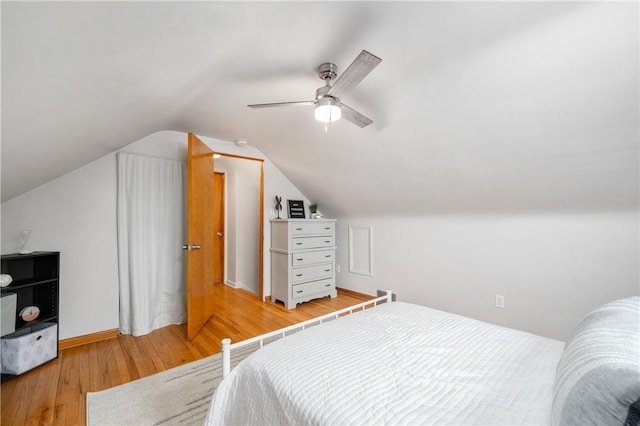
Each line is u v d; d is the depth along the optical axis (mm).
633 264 2008
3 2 608
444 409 854
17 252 2250
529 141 1889
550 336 2391
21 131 1242
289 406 924
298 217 4176
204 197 3041
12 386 1896
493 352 1221
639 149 1636
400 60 1673
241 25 1276
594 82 1426
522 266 2539
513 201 2449
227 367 1264
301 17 1322
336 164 3217
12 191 2037
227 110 2492
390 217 3658
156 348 2482
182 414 1630
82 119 1556
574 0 1142
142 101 1781
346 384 975
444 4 1268
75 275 2525
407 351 1225
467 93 1756
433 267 3215
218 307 3646
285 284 3631
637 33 1180
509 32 1343
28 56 814
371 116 2283
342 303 3854
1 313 1929
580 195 2092
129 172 2771
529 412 835
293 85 2018
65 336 2475
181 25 1090
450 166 2432
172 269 3078
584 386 667
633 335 810
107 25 883
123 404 1712
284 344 1298
